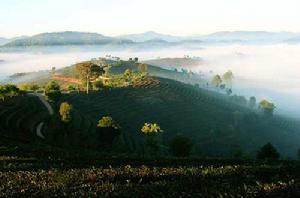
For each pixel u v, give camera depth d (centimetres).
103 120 11819
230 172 3759
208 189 3050
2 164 4478
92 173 3794
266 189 2956
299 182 3180
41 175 3747
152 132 12350
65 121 12738
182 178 3534
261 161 5450
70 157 5325
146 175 3706
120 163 4928
